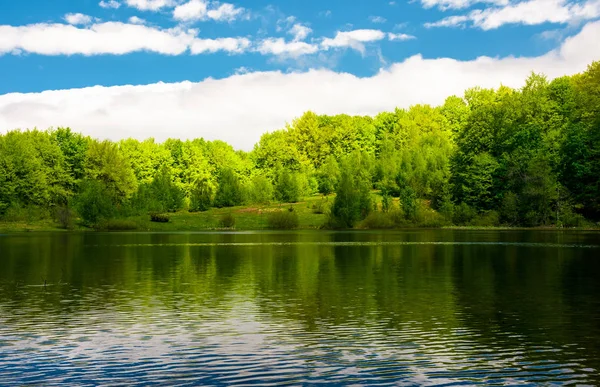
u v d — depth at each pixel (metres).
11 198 99.81
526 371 12.25
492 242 51.06
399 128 138.38
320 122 167.75
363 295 21.84
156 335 15.51
